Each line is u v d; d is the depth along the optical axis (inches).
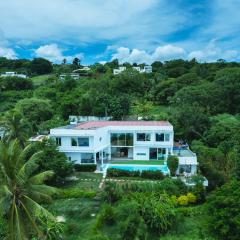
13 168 847.1
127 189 1376.7
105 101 2960.1
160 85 3619.6
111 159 1929.1
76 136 1791.3
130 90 3705.7
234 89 2891.2
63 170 1513.3
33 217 829.8
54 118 2886.3
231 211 1049.5
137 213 1151.6
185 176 1581.0
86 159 1828.2
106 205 1262.3
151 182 1465.3
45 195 881.5
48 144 1616.6
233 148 1812.3
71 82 3900.1
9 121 1610.5
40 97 3472.0
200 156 1775.3
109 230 1140.5
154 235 1150.3
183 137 2230.6
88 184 1560.0
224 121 2379.4
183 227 1187.3
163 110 3085.6
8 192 768.9
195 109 2343.8
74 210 1277.1
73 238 1065.5
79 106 2957.7
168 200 1254.3
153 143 1888.5
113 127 1920.5
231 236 1031.0
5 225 975.0
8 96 3634.4
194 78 3641.7
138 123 2070.6
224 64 4995.1
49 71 5915.4
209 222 1081.4
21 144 1579.7
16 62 6210.6
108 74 4697.3
